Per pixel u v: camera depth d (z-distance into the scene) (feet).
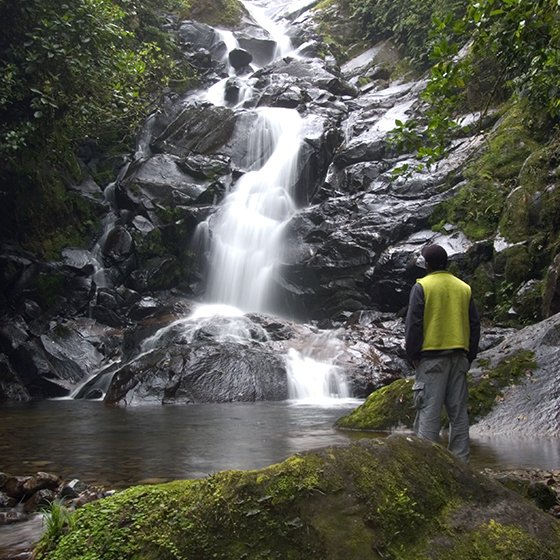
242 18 97.09
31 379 48.24
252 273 59.52
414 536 9.84
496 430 27.53
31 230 57.36
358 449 10.70
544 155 50.08
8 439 28.58
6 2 44.78
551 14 21.76
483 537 9.88
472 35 25.98
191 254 61.46
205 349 44.78
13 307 53.16
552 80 28.19
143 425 32.17
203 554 9.86
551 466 20.63
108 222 62.49
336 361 45.01
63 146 56.95
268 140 69.92
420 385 16.70
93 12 47.03
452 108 24.66
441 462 10.78
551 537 10.01
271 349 46.80
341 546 9.64
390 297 53.16
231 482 10.37
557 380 28.48
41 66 45.80
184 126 71.10
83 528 10.63
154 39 79.61
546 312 40.60
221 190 64.90
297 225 59.67
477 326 16.98
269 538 9.83
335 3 100.78
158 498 10.73
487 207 52.80
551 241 46.60
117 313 56.03
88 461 23.50
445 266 17.22
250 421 32.99
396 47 88.48
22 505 18.60
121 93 57.16
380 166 63.10
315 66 82.74
